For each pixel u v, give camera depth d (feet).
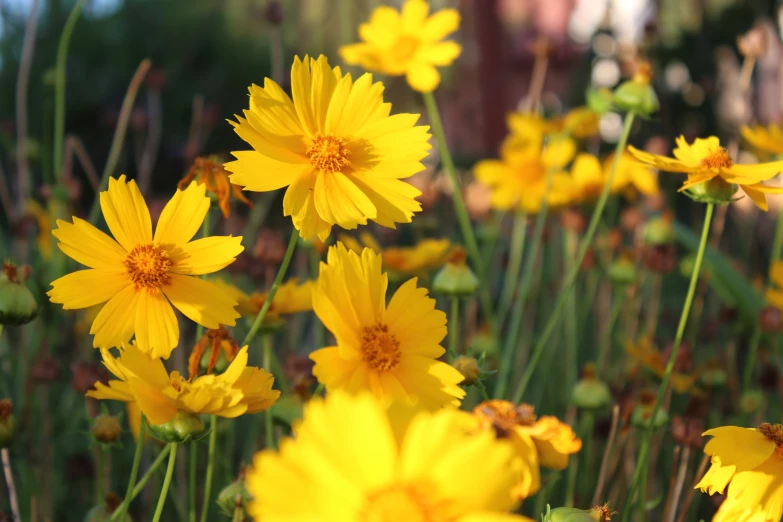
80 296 1.76
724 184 1.94
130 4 8.85
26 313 1.86
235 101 8.45
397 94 7.66
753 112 4.80
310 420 1.41
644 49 4.35
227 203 1.96
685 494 2.40
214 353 1.86
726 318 3.01
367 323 1.72
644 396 2.26
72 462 2.42
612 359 3.34
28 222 2.85
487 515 1.38
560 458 1.63
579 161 3.12
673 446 2.58
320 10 8.32
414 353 1.74
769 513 1.72
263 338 2.08
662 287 4.31
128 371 1.67
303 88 1.86
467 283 2.23
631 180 3.11
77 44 8.00
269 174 1.81
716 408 2.62
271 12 3.10
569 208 3.17
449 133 7.50
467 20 7.61
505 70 6.63
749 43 3.23
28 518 2.26
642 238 3.30
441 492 1.40
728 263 3.12
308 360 2.22
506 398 2.51
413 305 1.75
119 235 1.79
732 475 1.74
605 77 5.25
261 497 1.40
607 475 2.27
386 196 1.85
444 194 4.25
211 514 2.32
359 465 1.40
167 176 6.34
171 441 1.66
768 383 2.61
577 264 2.34
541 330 3.57
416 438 1.40
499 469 1.40
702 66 5.03
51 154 3.74
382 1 8.16
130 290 1.78
